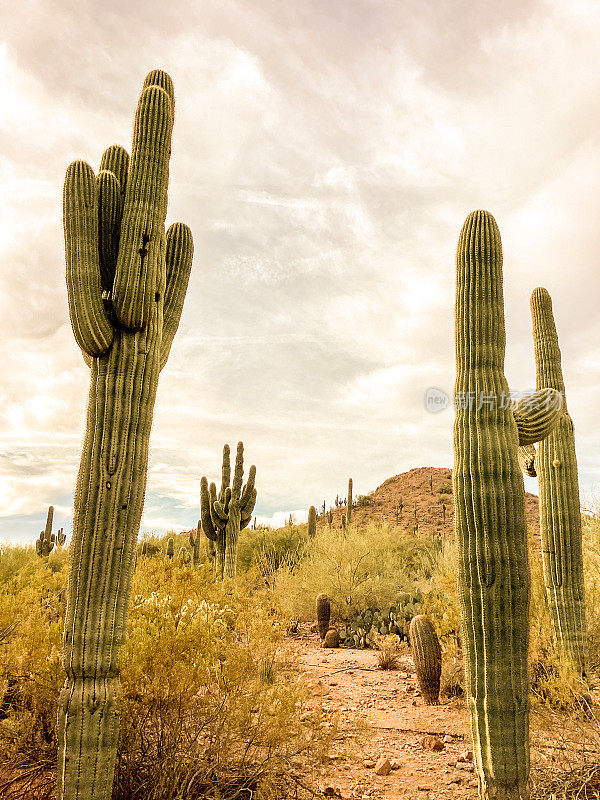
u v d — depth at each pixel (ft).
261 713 14.69
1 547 54.95
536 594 24.06
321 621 36.78
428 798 14.32
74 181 14.92
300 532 68.08
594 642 22.33
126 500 13.93
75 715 12.65
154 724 14.17
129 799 13.33
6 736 14.39
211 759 14.10
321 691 23.63
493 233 17.11
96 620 13.10
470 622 14.82
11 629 18.28
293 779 14.61
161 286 15.64
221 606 18.75
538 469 23.75
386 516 123.75
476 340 16.44
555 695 17.40
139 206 15.14
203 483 41.73
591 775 13.82
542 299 25.12
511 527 14.89
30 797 13.50
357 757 16.93
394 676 27.20
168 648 14.53
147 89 16.25
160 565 23.72
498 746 13.83
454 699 23.02
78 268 14.42
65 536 66.80
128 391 14.51
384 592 40.93
